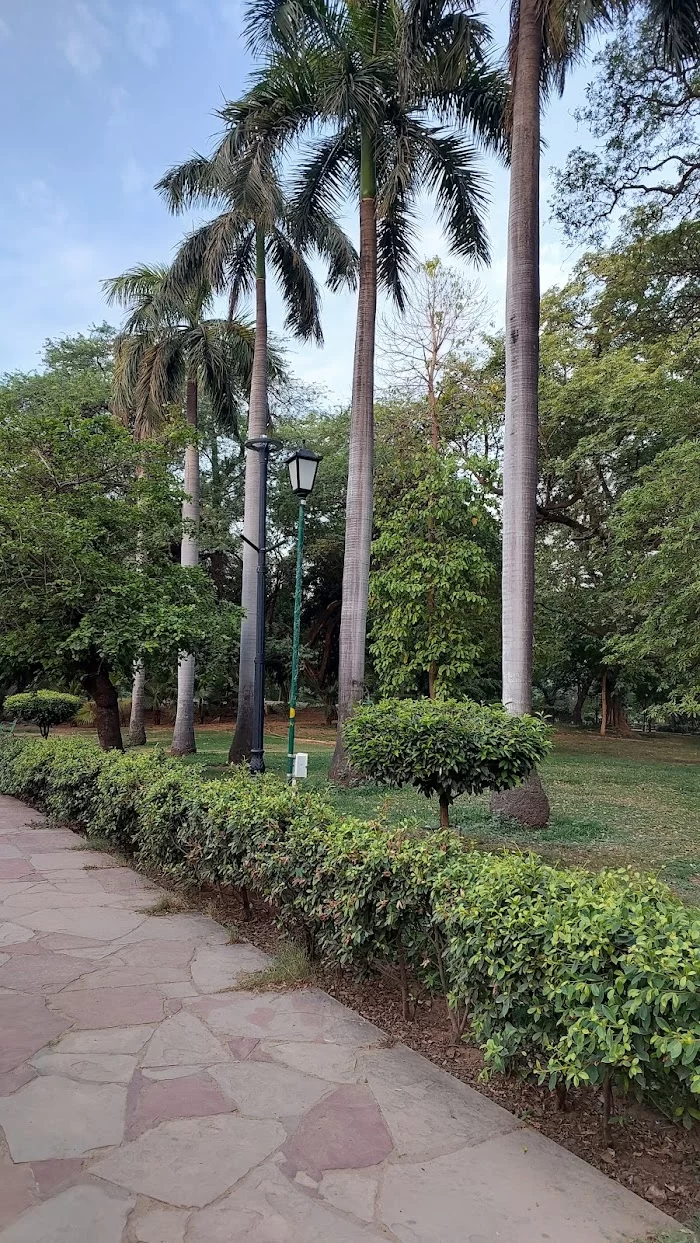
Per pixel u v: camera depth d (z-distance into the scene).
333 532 23.33
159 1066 2.68
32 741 10.31
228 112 10.81
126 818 6.03
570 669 24.31
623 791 10.60
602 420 13.55
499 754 4.83
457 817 7.80
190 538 12.63
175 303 13.55
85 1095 2.46
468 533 12.35
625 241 12.41
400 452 15.02
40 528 8.37
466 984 2.63
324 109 9.81
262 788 4.94
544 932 2.35
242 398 16.25
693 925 2.21
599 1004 2.10
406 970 3.26
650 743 22.42
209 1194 1.96
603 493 16.02
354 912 3.24
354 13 9.76
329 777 10.09
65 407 9.86
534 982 2.33
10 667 9.36
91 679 9.79
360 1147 2.20
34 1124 2.28
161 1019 3.09
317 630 25.89
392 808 8.28
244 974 3.62
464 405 15.40
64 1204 1.90
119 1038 2.90
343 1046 2.88
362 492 10.16
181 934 4.24
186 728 15.30
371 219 10.33
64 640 8.88
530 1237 1.83
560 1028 2.30
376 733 5.04
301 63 10.27
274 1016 3.15
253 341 14.66
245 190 10.41
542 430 14.83
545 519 17.42
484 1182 2.04
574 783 11.49
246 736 12.95
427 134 10.11
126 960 3.80
